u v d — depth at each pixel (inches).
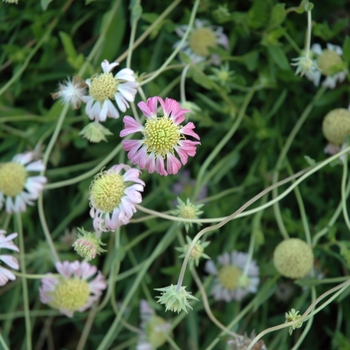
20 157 26.6
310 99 28.5
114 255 26.6
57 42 28.8
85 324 28.2
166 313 28.2
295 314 23.2
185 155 23.6
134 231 28.5
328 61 27.3
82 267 26.2
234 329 26.4
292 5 28.4
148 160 23.6
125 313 28.1
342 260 26.2
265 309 27.7
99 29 28.4
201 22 28.2
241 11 29.0
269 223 28.5
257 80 27.6
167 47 28.5
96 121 24.7
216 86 26.9
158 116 25.5
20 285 28.2
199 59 28.2
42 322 29.5
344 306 27.7
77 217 29.3
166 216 23.9
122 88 24.4
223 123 27.9
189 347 27.9
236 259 27.5
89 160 29.4
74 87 24.8
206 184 28.3
